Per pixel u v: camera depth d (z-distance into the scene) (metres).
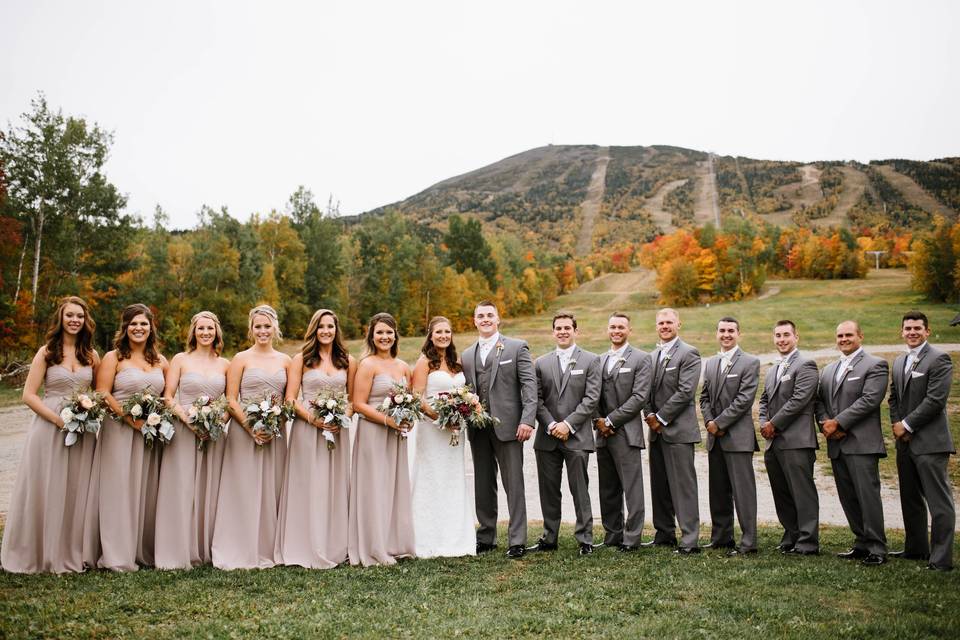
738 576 5.63
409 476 6.93
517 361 6.89
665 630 4.32
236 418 6.00
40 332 31.33
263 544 6.04
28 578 5.24
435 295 62.38
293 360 6.32
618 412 6.98
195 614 4.51
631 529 6.94
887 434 14.81
